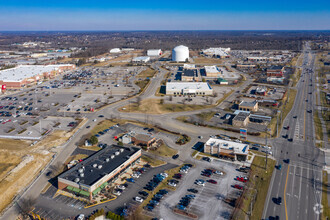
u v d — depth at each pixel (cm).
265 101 17500
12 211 7506
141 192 8200
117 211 7431
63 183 8325
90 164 9188
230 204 7700
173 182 8731
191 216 7194
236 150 10306
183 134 12812
